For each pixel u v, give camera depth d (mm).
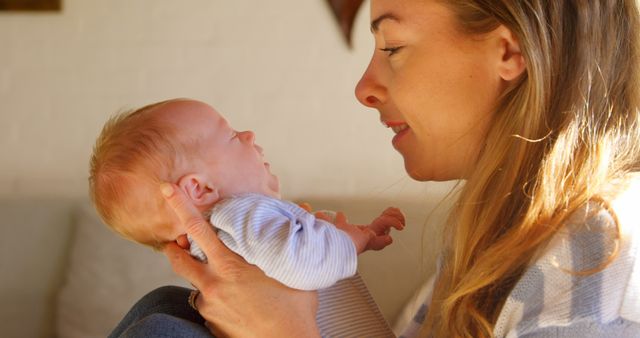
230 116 3447
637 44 1105
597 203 961
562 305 904
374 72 1234
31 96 3420
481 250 1070
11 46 3406
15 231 3090
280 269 1080
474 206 1087
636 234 927
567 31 1062
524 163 1061
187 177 1214
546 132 1053
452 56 1130
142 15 3416
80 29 3412
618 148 1060
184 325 1054
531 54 1049
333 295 1212
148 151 1222
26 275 3023
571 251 929
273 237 1094
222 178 1244
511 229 1012
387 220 1310
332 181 3439
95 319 2842
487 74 1117
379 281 2922
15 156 3430
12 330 2924
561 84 1060
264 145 3453
